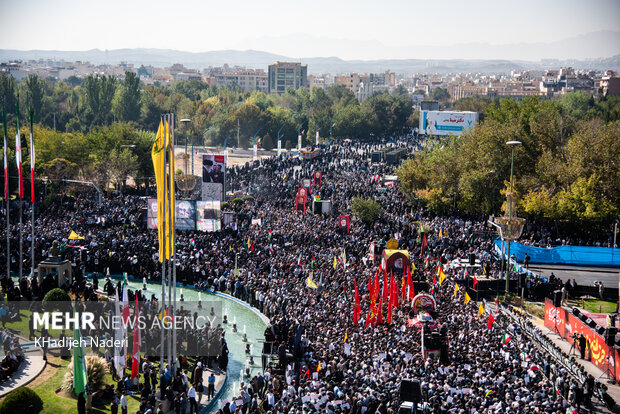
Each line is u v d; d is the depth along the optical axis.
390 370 40.97
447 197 94.12
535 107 126.69
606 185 81.19
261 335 54.88
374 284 53.34
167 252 43.09
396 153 159.50
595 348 47.06
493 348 44.72
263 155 187.12
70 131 198.25
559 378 40.53
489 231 82.25
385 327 49.84
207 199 89.06
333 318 51.31
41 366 42.19
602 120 155.25
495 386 37.75
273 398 38.34
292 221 83.75
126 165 107.88
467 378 39.84
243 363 49.19
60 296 49.66
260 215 87.81
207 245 71.88
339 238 76.62
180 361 45.66
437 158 101.56
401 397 35.03
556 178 85.38
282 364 44.06
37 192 94.62
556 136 96.81
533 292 62.56
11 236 71.31
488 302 60.66
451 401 36.03
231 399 42.66
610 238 80.44
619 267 72.81
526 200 83.19
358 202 88.06
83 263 67.50
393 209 94.56
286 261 66.62
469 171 91.81
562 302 60.09
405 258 63.59
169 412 39.19
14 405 34.06
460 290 60.72
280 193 105.12
